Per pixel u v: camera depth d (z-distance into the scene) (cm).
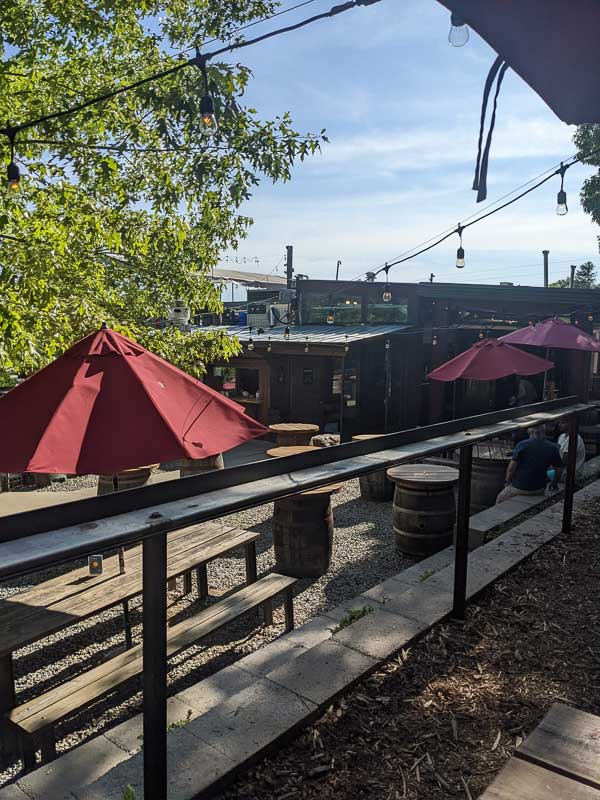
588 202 1675
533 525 570
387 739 258
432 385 1648
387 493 984
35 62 752
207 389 454
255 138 819
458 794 224
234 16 829
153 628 180
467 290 1554
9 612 405
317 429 1162
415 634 344
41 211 662
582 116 164
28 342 611
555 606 393
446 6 125
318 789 228
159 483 177
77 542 142
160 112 808
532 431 745
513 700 286
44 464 343
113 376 409
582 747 149
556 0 117
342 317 1781
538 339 1174
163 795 192
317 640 391
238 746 243
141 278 1023
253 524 860
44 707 341
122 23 793
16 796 235
